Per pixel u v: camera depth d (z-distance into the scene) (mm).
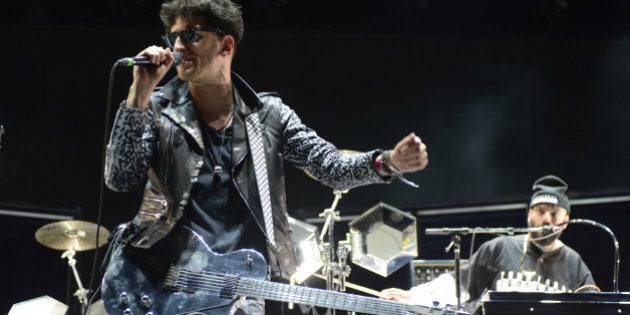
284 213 2844
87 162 7805
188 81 2830
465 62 8297
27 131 7777
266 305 2986
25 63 7797
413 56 8289
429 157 8156
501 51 8305
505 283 5355
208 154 2777
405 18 8234
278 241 2789
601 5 8281
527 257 5531
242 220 2760
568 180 8102
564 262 5520
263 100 2914
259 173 2785
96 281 7473
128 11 7848
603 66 8211
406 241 4609
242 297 2674
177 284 2645
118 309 2627
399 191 8047
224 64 2842
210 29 2805
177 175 2717
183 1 2840
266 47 8117
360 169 2695
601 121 8148
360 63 8234
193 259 2660
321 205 7895
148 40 7867
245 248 2742
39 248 7496
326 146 2869
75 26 7855
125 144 2600
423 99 8242
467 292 5500
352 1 8297
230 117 2857
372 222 4633
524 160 8141
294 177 7910
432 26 8367
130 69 7863
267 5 7965
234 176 2762
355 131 8148
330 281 4320
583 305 2920
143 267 2672
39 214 7492
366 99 8203
